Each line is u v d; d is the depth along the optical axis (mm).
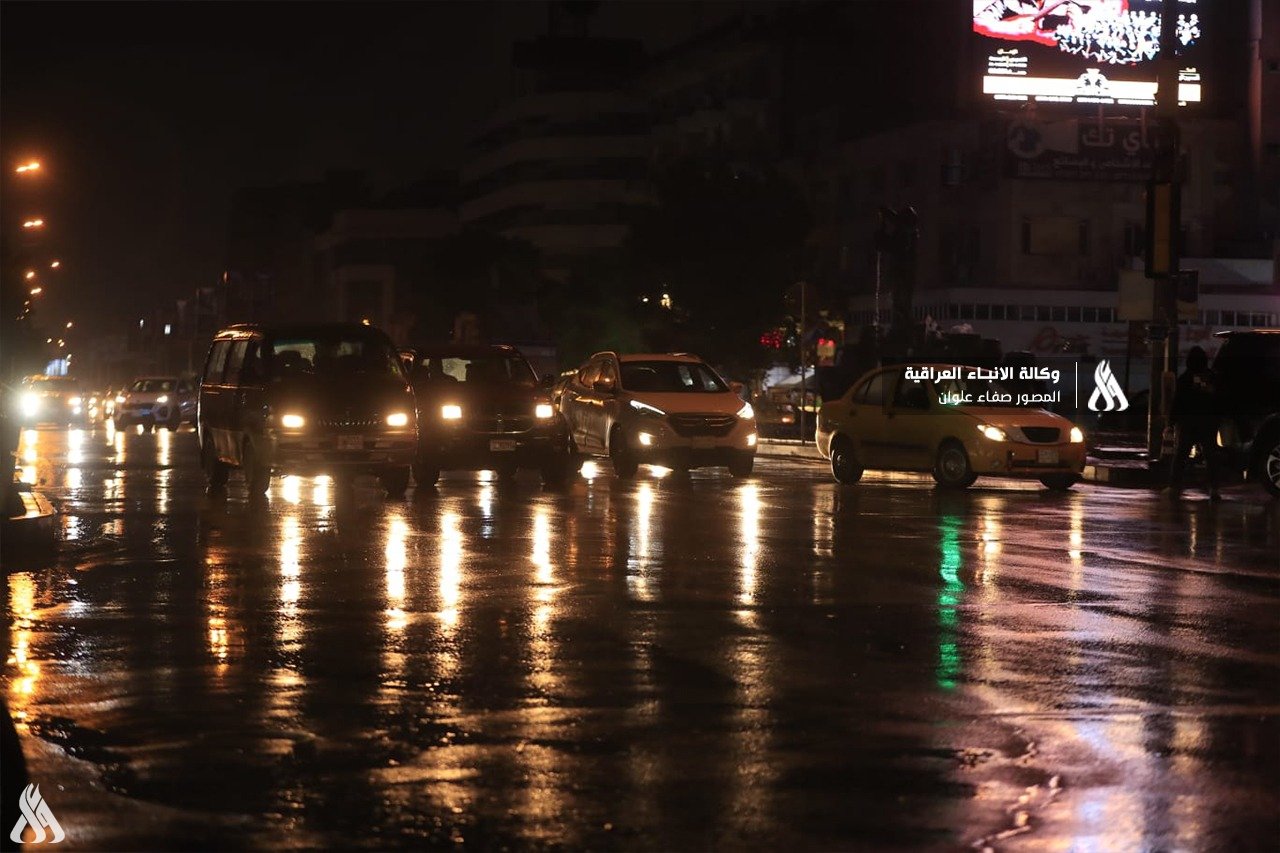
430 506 23750
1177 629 11875
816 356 49000
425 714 8797
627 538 18766
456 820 6637
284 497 25641
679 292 69688
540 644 11172
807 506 23922
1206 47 74438
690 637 11469
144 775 7445
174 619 12375
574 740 8141
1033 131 72438
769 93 102250
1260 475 25609
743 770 7488
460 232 156000
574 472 33375
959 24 78375
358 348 25562
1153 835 6387
